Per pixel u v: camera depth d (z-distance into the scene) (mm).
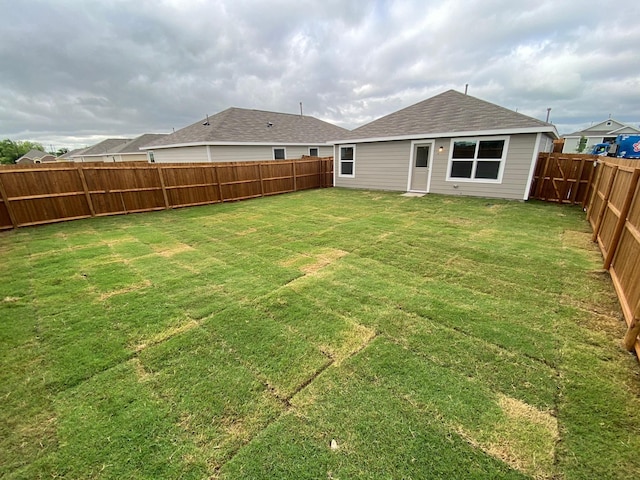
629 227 3379
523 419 1794
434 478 1466
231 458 1582
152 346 2559
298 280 3840
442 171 10812
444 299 3273
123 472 1524
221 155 15031
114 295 3531
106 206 8391
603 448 1618
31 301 3416
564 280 3719
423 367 2234
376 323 2828
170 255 4949
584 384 2062
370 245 5211
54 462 1584
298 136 18734
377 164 12570
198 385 2102
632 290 2812
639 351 2238
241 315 3023
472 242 5281
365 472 1499
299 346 2512
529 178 9188
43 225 7363
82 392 2062
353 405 1904
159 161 18531
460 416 1816
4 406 1957
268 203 10195
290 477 1482
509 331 2672
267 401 1950
